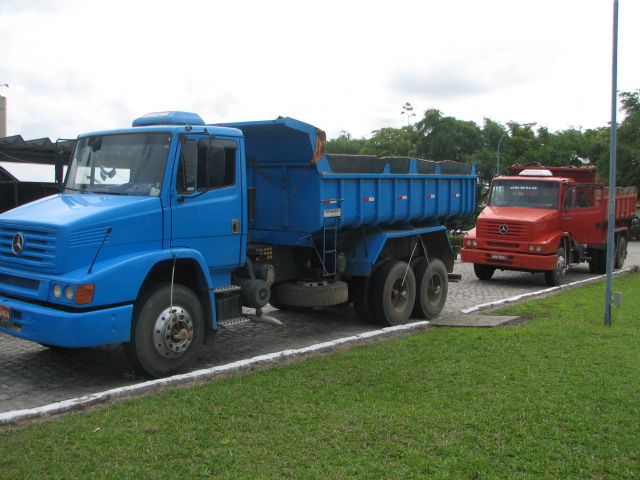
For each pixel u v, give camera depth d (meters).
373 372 6.52
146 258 6.34
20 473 4.12
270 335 8.98
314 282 8.85
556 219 15.06
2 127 26.91
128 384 6.48
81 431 4.81
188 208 6.89
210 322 7.09
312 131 7.97
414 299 9.99
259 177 8.75
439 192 10.73
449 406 5.46
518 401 5.57
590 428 4.94
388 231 9.77
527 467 4.27
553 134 39.19
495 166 32.59
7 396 6.09
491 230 15.16
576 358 7.06
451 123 33.81
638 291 12.84
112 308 6.09
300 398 5.66
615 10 8.73
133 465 4.24
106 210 6.27
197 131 6.97
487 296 13.25
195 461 4.32
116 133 7.15
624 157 36.56
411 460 4.37
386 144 37.78
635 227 34.03
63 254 5.99
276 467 4.25
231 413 5.23
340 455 4.45
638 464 4.32
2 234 6.59
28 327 6.09
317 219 8.23
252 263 8.19
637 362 6.89
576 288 13.37
